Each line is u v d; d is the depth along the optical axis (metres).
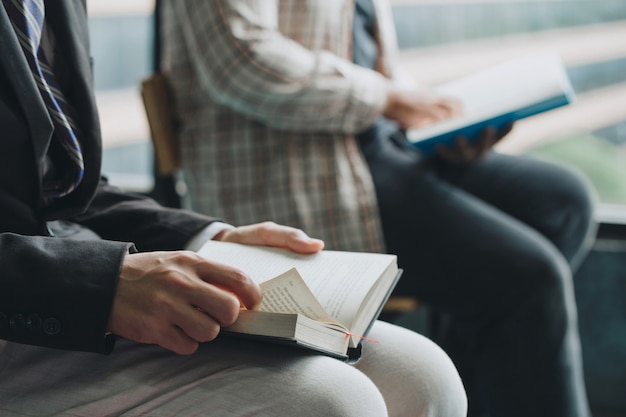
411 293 1.78
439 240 1.72
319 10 1.74
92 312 0.80
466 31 2.64
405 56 2.67
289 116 1.67
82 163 0.97
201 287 0.80
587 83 2.64
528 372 1.68
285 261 1.01
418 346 0.99
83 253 0.83
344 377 0.81
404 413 0.94
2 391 0.86
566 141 2.66
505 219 1.78
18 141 0.90
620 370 2.35
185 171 1.80
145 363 0.85
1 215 0.91
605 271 2.35
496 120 1.80
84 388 0.84
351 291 0.92
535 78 1.79
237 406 0.78
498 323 1.70
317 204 1.71
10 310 0.81
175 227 1.09
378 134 1.89
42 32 0.99
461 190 2.00
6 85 0.90
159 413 0.79
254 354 0.84
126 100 2.91
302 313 0.86
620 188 2.64
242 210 1.72
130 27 2.86
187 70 1.78
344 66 1.71
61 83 1.00
